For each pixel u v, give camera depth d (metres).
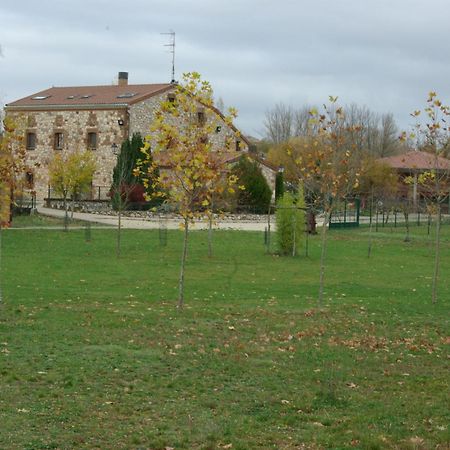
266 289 23.52
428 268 31.16
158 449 9.17
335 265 30.83
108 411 10.53
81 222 46.66
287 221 33.69
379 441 9.56
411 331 17.61
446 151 23.94
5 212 18.84
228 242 38.38
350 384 12.65
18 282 22.86
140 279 24.77
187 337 15.69
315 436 9.79
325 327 17.53
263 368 13.43
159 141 18.14
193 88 17.98
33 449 8.87
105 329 16.06
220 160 19.42
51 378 11.98
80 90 66.88
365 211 61.84
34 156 64.25
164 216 51.34
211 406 11.03
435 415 10.94
